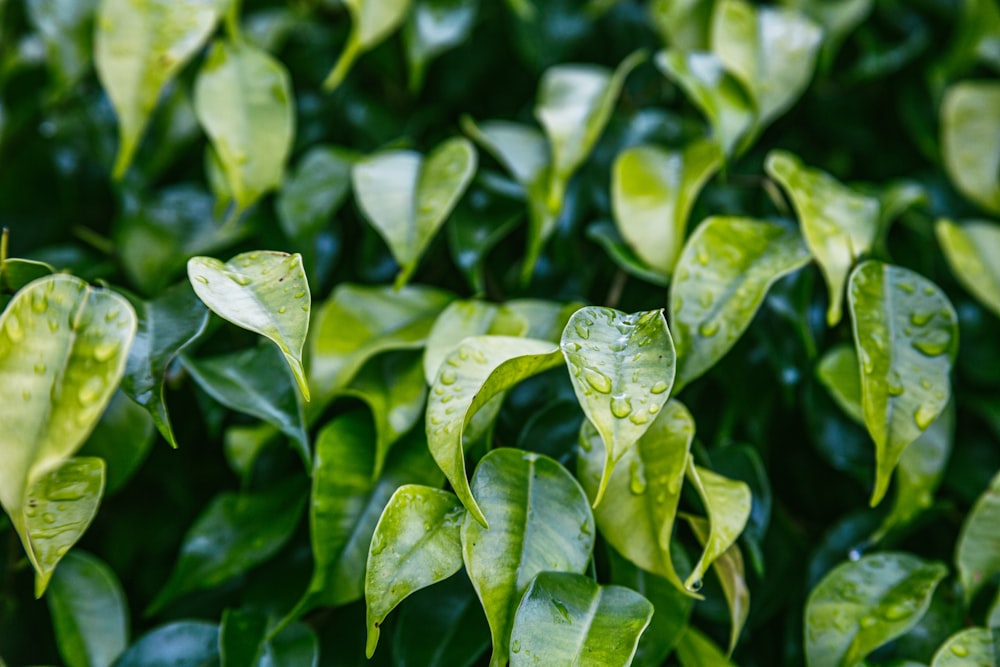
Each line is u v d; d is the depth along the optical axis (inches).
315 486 23.0
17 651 25.1
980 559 23.7
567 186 26.2
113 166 26.8
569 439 23.6
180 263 25.7
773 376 25.3
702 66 26.0
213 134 25.1
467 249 25.4
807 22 26.4
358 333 24.3
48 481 21.8
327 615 24.0
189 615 25.0
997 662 22.6
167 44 24.9
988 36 27.7
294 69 27.7
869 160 28.7
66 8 26.4
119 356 21.4
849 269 24.0
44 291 21.5
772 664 24.8
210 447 26.3
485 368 22.3
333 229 26.4
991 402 26.0
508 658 21.5
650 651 22.8
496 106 28.6
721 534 22.3
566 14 28.2
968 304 27.0
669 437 22.7
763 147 27.8
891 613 23.2
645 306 25.4
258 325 21.3
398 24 26.4
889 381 23.0
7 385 21.1
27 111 27.2
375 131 27.7
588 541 22.3
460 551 21.8
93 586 24.1
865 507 25.3
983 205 27.2
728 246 24.0
